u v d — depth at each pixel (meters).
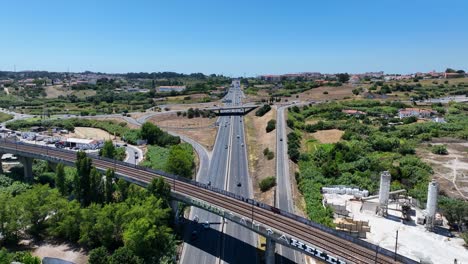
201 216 109.62
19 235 92.75
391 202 111.12
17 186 131.75
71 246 89.00
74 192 109.75
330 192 123.19
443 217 104.00
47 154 140.38
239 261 85.19
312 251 68.50
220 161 170.62
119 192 108.50
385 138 182.75
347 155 152.88
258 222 79.31
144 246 79.75
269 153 164.25
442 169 142.38
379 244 89.50
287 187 125.94
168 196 97.12
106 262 70.62
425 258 83.06
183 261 85.06
